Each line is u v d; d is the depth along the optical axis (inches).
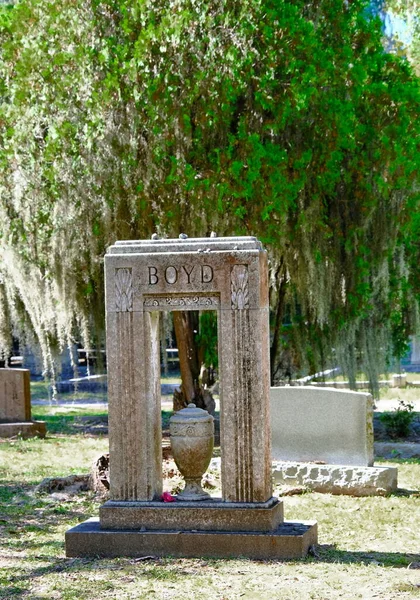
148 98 570.9
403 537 340.5
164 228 591.8
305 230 623.5
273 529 306.0
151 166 580.7
